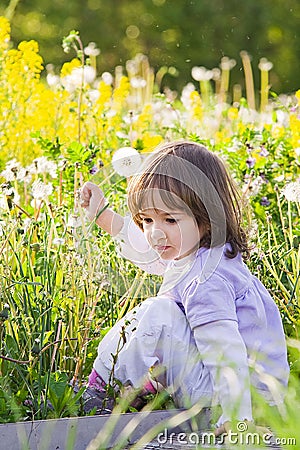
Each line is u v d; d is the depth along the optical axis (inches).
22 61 237.8
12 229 141.2
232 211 135.0
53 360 131.3
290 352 143.8
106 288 144.0
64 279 143.1
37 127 232.4
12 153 227.1
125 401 118.3
